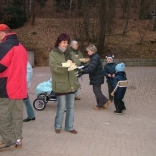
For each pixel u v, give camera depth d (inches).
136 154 184.4
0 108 178.1
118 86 272.2
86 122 253.0
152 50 721.0
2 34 177.6
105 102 294.7
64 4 1052.5
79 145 198.1
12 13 845.8
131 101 334.3
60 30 824.9
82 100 337.7
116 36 788.6
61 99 216.2
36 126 239.5
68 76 211.5
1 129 181.5
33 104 295.0
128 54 701.9
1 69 171.0
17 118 184.2
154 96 361.1
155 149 193.8
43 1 1102.4
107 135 220.5
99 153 184.5
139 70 595.5
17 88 175.6
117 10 993.5
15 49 173.3
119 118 266.5
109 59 315.3
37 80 478.6
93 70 283.6
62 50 211.9
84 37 719.7
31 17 920.3
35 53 697.0
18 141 186.9
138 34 808.3
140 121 258.7
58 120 221.6
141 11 967.0
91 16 713.0
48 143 200.5
